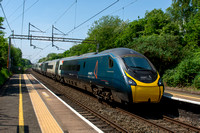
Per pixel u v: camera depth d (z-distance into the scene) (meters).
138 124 6.87
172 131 6.01
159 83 8.15
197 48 20.45
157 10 31.42
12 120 6.26
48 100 10.30
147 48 19.38
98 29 35.47
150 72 8.43
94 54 12.53
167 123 7.27
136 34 32.53
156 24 26.38
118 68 8.59
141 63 8.83
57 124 5.90
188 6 30.70
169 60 19.25
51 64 28.02
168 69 19.17
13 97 10.98
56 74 23.38
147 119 7.84
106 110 9.04
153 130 6.33
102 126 6.36
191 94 12.01
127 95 7.81
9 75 29.45
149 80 8.01
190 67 16.06
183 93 12.40
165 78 18.53
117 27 35.09
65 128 5.65
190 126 6.60
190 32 23.03
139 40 21.33
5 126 5.61
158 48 19.59
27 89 14.99
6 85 17.61
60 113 7.51
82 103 9.95
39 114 7.09
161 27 25.97
